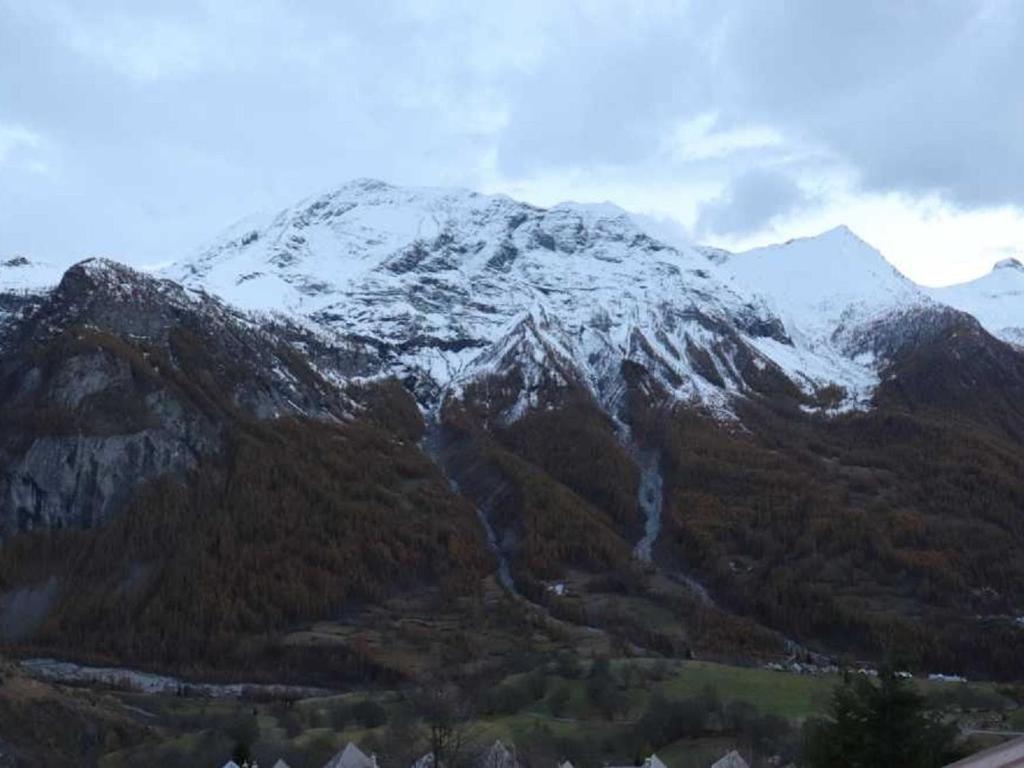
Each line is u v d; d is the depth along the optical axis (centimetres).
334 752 16050
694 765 15238
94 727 19462
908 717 8844
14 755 18100
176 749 17538
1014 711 17562
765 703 18825
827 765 8994
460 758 14062
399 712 17988
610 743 17025
